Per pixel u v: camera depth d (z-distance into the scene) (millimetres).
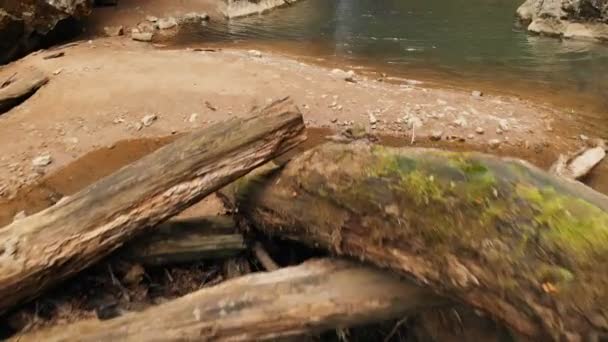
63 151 6125
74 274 2965
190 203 3201
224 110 6984
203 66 8555
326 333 2830
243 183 3502
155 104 7105
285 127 3266
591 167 5453
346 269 2654
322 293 2574
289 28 13391
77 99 7223
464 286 2064
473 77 8750
